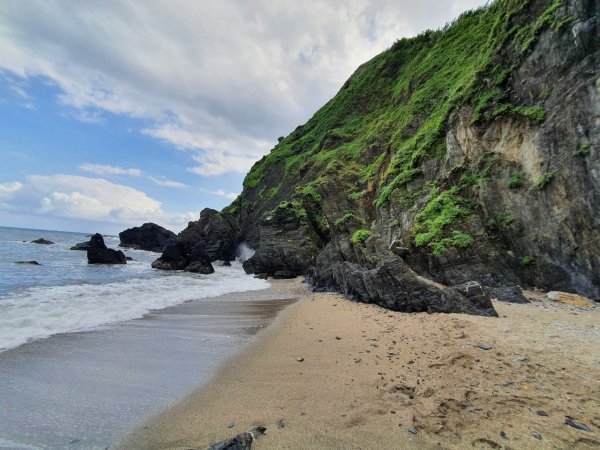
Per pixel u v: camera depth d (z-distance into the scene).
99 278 23.94
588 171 12.87
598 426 4.36
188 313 12.98
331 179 36.28
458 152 20.25
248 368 7.09
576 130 13.55
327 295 18.64
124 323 10.80
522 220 15.30
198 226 59.84
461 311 11.36
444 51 37.94
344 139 50.38
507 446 4.05
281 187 56.91
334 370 6.77
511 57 17.86
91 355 7.65
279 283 27.22
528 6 17.62
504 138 17.06
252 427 4.70
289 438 4.39
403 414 4.88
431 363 6.77
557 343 7.58
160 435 4.55
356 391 5.72
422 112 31.44
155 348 8.35
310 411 5.11
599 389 5.32
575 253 13.25
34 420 4.89
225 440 4.23
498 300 13.04
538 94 15.70
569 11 14.51
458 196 18.34
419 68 40.72
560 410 4.76
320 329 10.46
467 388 5.52
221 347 8.62
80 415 5.06
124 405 5.40
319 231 35.38
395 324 10.56
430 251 17.25
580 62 13.91
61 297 14.73
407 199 22.69
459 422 4.60
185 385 6.20
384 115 44.88
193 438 4.48
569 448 3.96
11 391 5.75
